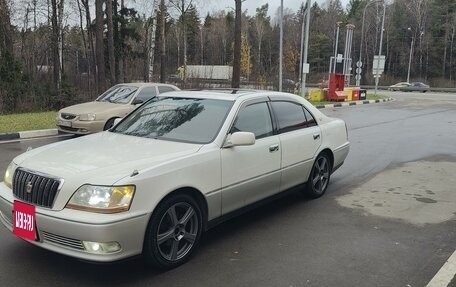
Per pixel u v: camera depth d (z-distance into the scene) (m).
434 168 8.55
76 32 48.28
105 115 11.09
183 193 4.08
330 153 6.45
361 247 4.60
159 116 5.13
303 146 5.74
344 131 6.87
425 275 3.97
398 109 24.22
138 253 3.70
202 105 5.06
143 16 34.34
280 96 5.68
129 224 3.56
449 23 83.44
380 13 87.88
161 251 3.91
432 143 11.76
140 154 4.12
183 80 28.38
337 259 4.29
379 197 6.48
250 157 4.80
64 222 3.50
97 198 3.51
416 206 6.06
